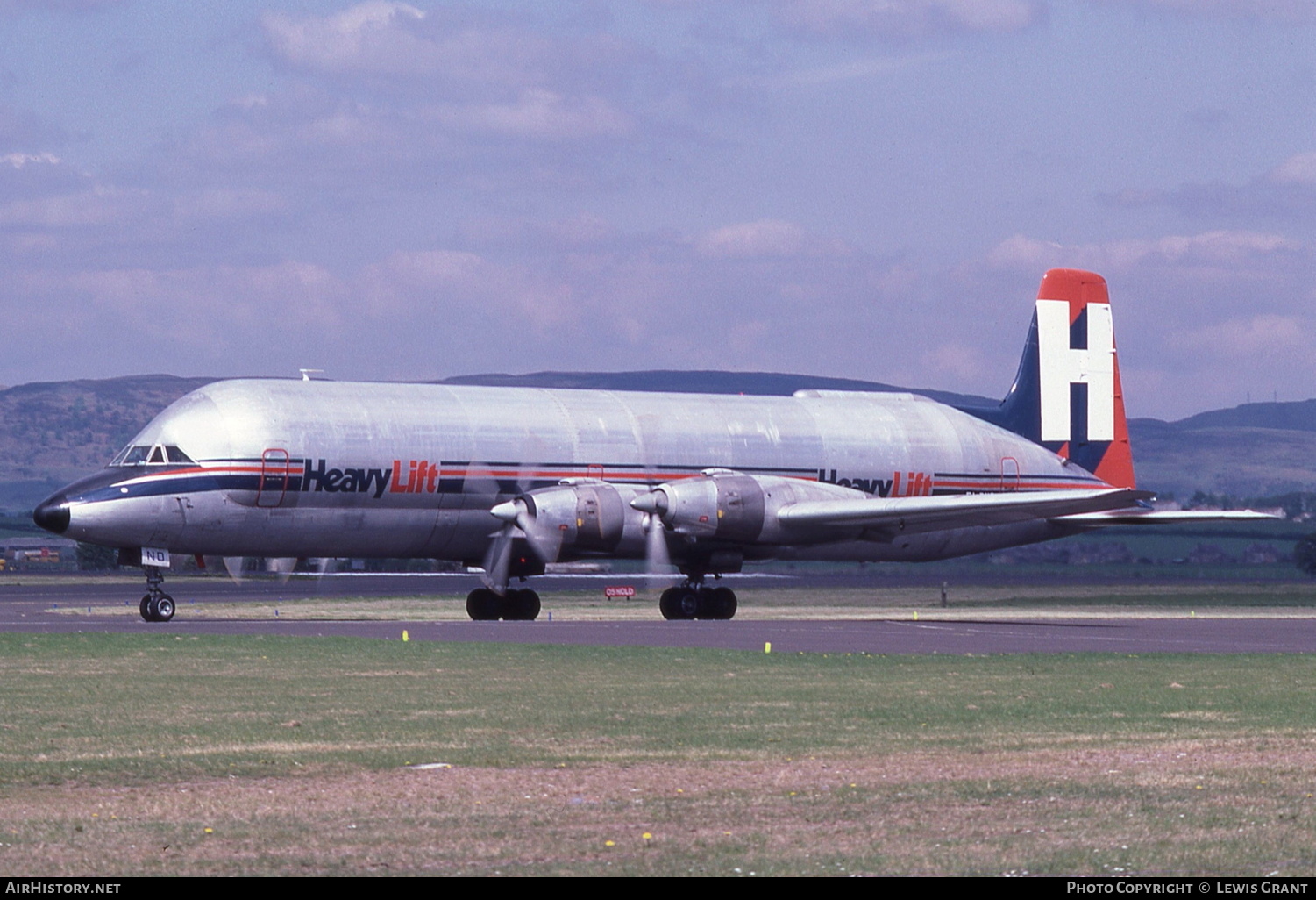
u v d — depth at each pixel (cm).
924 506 15275
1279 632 13562
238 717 6956
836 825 4538
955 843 4294
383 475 14750
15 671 9044
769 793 5050
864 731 6519
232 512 14350
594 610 18450
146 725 6700
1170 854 4144
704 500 15188
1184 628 14175
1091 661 10019
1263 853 4166
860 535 16050
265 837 4384
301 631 12625
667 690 8075
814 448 16962
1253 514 18375
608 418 16038
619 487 15438
